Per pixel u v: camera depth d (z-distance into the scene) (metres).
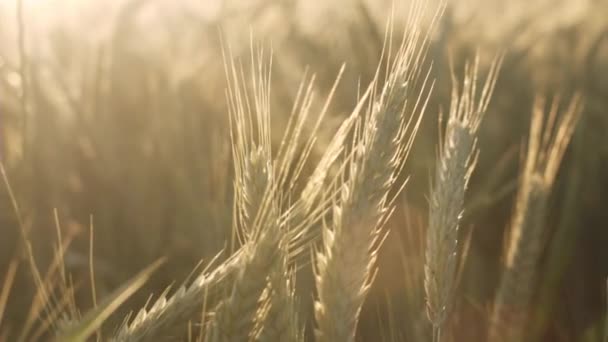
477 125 0.66
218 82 1.37
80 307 0.95
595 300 1.16
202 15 1.46
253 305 0.59
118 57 1.33
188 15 1.47
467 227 1.14
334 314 0.60
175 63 1.42
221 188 0.91
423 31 1.17
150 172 1.16
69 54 1.33
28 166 1.03
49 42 1.31
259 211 0.60
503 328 0.81
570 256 1.13
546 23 1.68
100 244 1.08
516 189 1.24
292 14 1.49
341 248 0.60
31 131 1.09
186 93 1.28
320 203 0.63
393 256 0.90
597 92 1.53
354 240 0.60
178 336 0.62
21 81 0.99
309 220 0.63
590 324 1.11
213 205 0.93
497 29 1.67
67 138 1.18
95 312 0.60
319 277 0.60
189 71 1.41
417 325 0.79
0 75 1.09
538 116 0.85
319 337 0.60
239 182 0.61
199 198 1.02
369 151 0.60
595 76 1.56
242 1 1.39
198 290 0.62
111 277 0.99
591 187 1.31
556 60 1.62
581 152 1.28
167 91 1.28
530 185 0.81
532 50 1.62
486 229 1.18
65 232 1.05
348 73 1.22
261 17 1.46
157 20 1.47
